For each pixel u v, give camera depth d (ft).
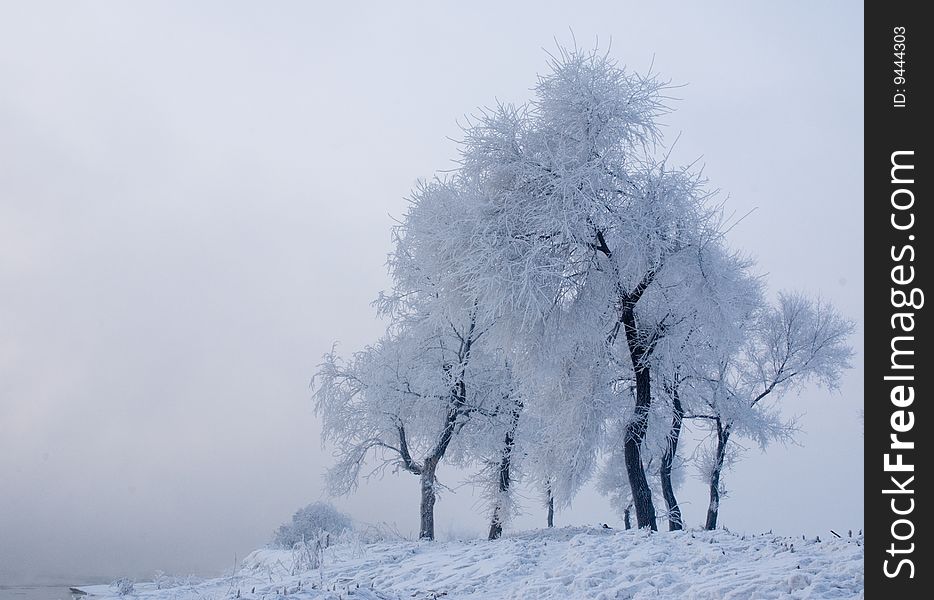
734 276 76.18
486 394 94.79
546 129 68.39
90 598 55.06
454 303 69.77
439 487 90.58
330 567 57.62
